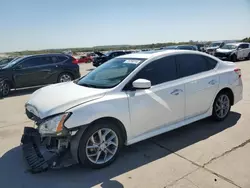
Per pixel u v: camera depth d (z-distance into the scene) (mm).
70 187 3020
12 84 9531
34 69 9977
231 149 3820
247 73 12430
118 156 3719
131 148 3992
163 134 4516
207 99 4609
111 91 3523
